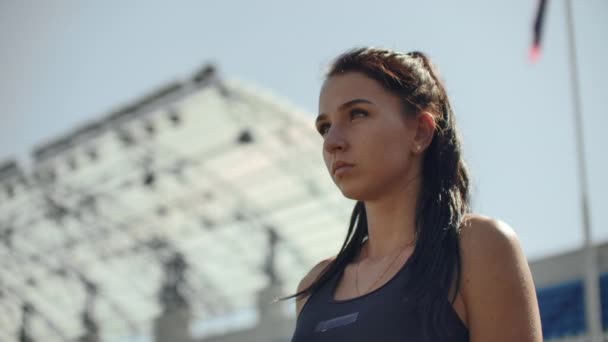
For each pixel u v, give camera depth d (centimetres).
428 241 174
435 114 191
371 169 182
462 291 168
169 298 2922
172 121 2419
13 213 2878
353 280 188
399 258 181
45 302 3212
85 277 3070
